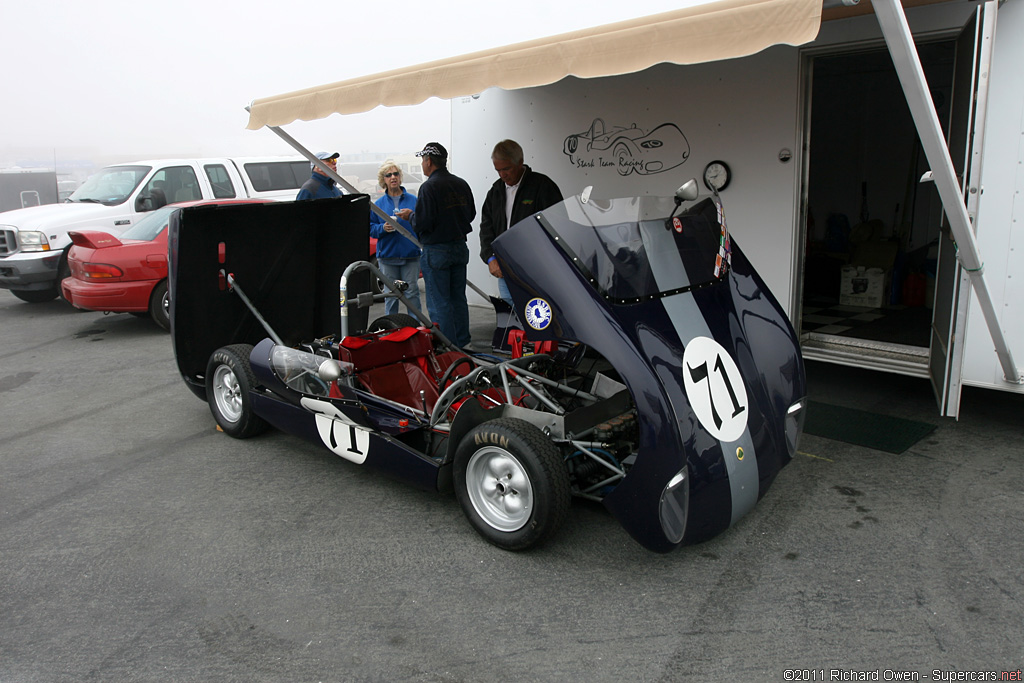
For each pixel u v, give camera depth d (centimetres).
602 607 294
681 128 614
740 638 271
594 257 323
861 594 296
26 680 259
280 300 525
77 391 618
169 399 588
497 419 331
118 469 448
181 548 350
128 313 876
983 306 399
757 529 351
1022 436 450
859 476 403
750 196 582
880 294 720
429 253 608
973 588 296
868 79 801
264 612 297
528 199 575
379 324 545
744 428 316
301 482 422
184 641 279
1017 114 411
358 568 328
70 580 325
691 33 332
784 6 306
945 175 338
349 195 525
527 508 321
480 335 741
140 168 1034
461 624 285
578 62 373
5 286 938
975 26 402
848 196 842
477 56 419
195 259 465
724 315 346
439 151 595
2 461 467
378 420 391
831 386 563
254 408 462
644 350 301
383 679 254
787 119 551
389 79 471
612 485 358
